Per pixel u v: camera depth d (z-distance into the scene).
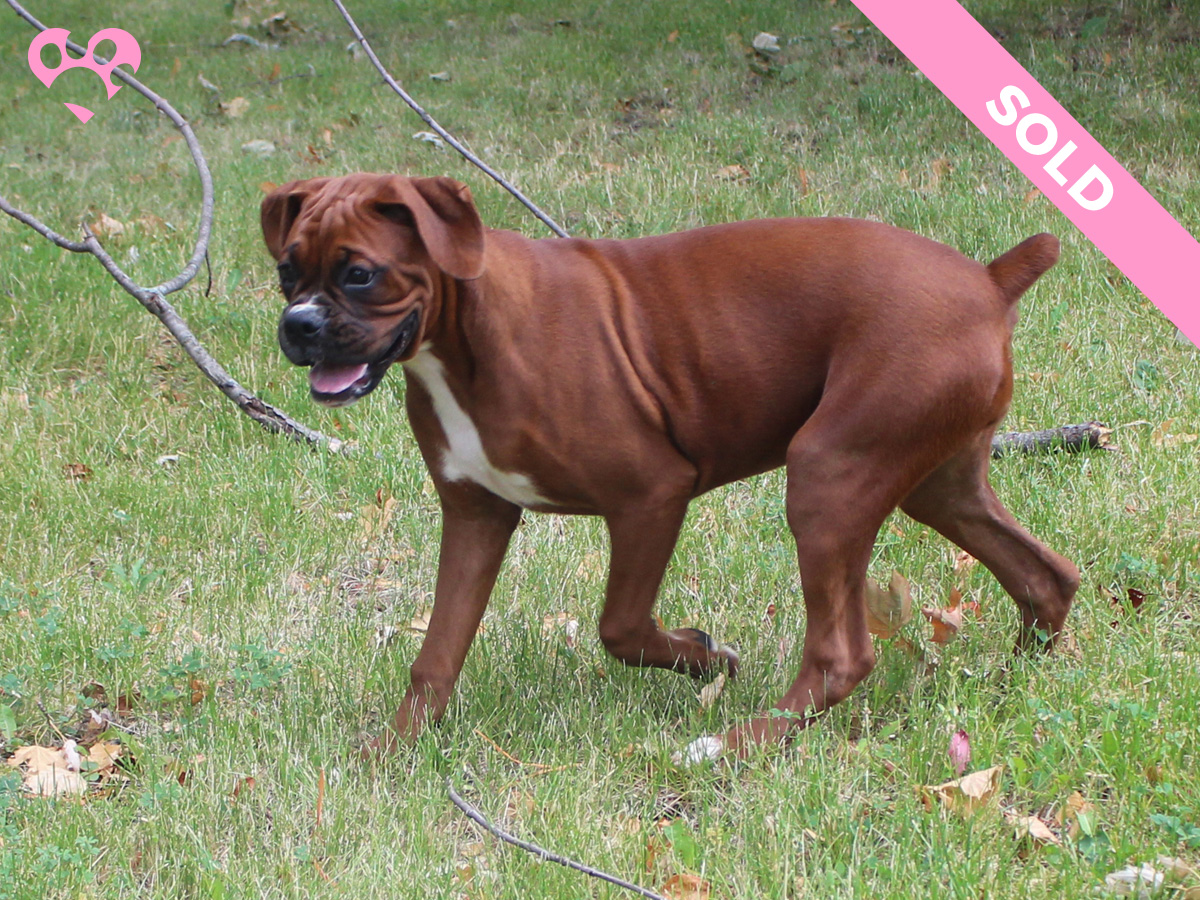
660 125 8.82
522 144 8.66
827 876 2.89
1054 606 3.80
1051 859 2.91
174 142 9.06
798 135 8.45
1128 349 5.90
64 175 8.57
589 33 10.52
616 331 3.41
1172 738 3.29
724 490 5.20
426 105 9.34
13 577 4.67
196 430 5.79
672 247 3.54
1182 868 2.86
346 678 4.05
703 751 3.51
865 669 3.54
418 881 3.03
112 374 6.10
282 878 3.09
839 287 3.36
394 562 4.88
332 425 5.87
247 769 3.58
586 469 3.38
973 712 3.49
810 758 3.35
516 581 4.61
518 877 3.04
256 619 4.41
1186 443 5.06
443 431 3.46
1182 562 4.32
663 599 4.46
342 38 11.17
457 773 3.50
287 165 8.55
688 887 2.96
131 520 5.01
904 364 3.24
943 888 2.86
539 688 3.96
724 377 3.43
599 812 3.31
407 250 3.16
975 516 3.75
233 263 7.17
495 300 3.25
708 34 10.09
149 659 4.17
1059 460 5.06
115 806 3.43
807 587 3.42
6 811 3.31
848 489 3.31
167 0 12.80
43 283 6.74
